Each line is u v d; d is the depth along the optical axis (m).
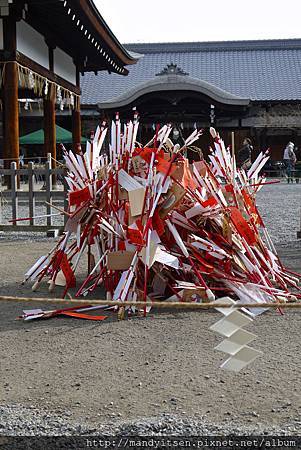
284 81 40.75
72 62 23.66
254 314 5.06
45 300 2.86
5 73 15.74
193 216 5.70
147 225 5.23
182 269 5.47
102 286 6.23
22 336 4.61
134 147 5.85
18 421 3.10
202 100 32.34
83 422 3.09
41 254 8.67
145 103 33.25
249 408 3.23
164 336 4.55
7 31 15.70
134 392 3.46
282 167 35.78
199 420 3.09
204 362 3.95
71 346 4.34
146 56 45.84
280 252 8.58
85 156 6.00
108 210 5.73
